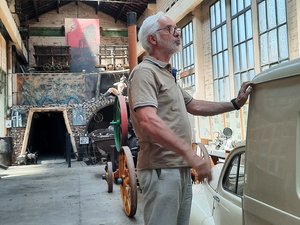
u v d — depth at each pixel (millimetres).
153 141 1866
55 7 22109
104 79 16516
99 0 18250
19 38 16531
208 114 2217
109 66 17906
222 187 2930
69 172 11922
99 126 17484
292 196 1479
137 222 5562
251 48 8852
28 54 21250
